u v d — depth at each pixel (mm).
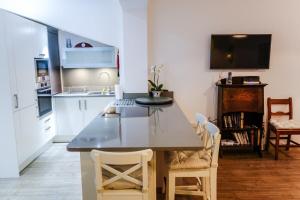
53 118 4465
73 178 3211
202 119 2500
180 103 4078
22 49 3428
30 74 3639
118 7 3729
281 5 3871
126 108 3066
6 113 3152
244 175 3254
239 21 3898
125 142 1834
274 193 2814
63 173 3359
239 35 3859
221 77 4016
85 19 3771
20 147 3340
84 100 4445
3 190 2938
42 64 4027
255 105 3836
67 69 4863
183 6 3844
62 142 4574
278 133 3715
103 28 3785
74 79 4906
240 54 3910
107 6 3740
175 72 4000
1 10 2988
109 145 1772
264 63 3943
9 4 3689
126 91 3707
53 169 3486
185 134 2018
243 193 2814
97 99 4445
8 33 3100
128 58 3635
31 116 3664
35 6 3709
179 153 2225
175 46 3938
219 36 3848
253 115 4023
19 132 3318
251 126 3963
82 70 4871
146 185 1659
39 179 3195
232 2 3848
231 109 3830
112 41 3818
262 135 3965
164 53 3951
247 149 4031
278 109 4141
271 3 3863
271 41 3934
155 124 2336
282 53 4000
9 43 3119
